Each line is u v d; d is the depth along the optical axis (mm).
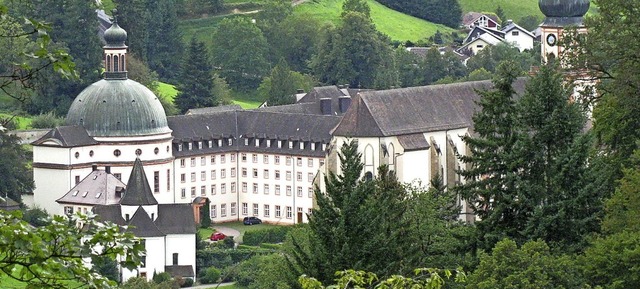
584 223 138875
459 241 145375
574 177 141500
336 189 140875
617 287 118562
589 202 140250
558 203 139625
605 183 140625
